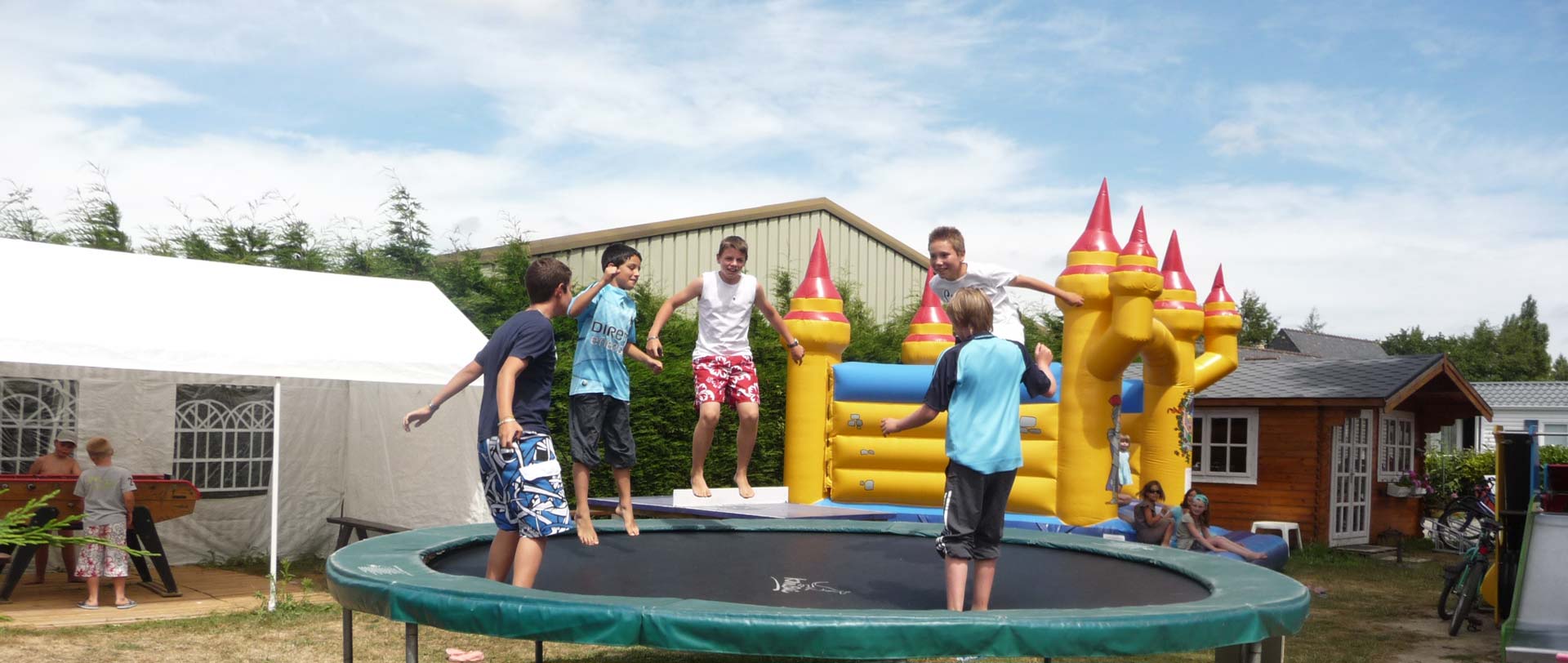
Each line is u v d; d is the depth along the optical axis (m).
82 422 9.11
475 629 3.10
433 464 9.50
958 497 3.51
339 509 10.52
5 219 10.87
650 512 7.00
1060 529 7.39
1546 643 5.43
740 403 6.31
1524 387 31.05
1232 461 13.53
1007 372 3.62
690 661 6.16
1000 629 2.84
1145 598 3.90
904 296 17.02
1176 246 8.71
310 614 7.30
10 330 6.29
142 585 8.39
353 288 8.91
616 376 4.62
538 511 3.61
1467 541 10.98
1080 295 7.43
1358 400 12.34
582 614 2.95
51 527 3.22
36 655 5.76
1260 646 3.52
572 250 12.13
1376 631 7.54
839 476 8.46
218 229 11.45
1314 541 12.72
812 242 15.09
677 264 13.16
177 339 6.95
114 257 7.91
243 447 10.05
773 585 4.14
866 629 2.80
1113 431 7.48
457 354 8.34
